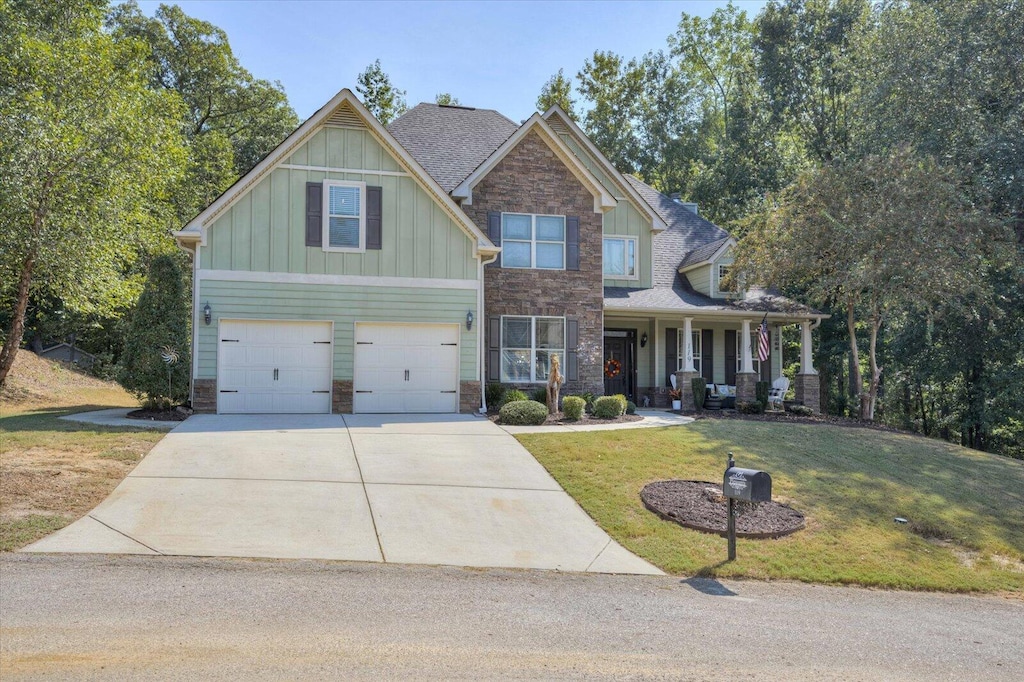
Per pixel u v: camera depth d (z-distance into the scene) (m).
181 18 36.31
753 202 34.09
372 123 17.28
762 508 10.48
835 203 20.16
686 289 24.00
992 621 7.37
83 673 4.63
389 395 17.58
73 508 8.55
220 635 5.39
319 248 17.12
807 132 35.19
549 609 6.54
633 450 13.27
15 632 5.25
